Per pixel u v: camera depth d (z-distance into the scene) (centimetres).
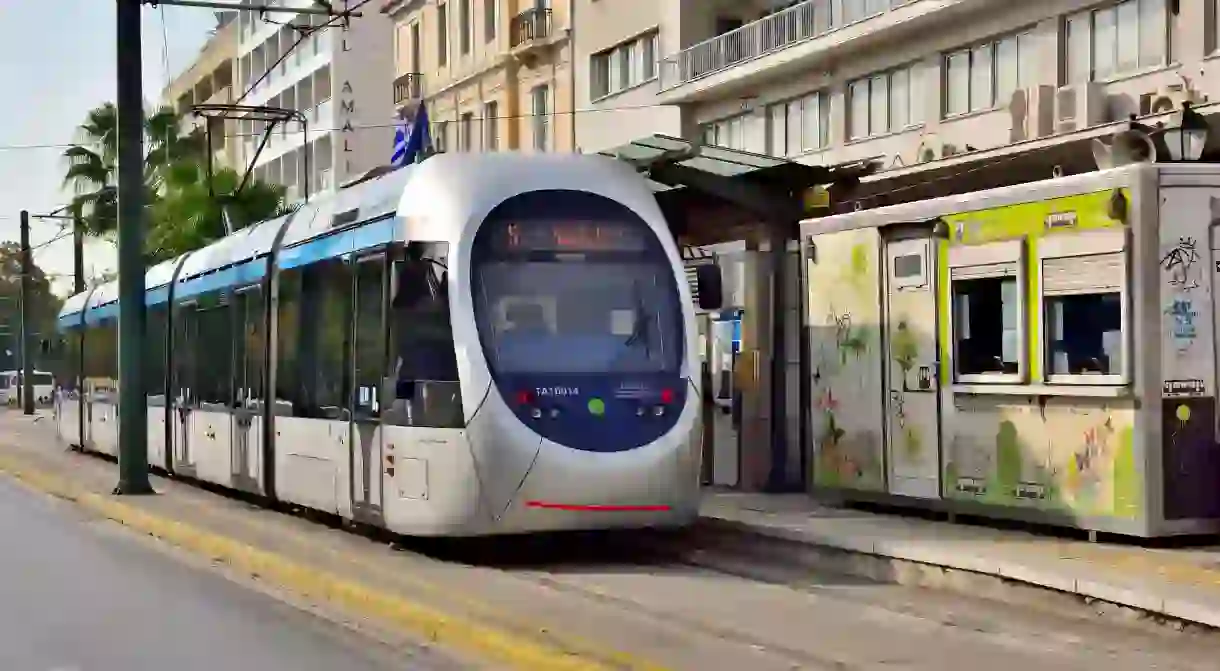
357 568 1328
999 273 1393
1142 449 1255
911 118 3141
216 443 2105
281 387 1802
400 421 1415
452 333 1355
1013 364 1384
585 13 4172
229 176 4634
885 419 1562
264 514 1886
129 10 2123
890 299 1549
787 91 3503
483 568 1377
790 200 1845
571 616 1076
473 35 4738
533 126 4428
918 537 1359
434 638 1034
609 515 1327
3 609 1200
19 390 9031
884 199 2181
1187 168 1268
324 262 1650
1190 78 2459
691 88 3719
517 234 1384
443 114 4962
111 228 6294
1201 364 1273
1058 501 1337
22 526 1905
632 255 1413
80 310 3331
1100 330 1294
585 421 1334
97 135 6331
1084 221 1304
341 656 980
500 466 1317
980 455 1427
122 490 2156
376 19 6588
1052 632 1015
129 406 2164
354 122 6556
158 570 1455
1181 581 1078
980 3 2848
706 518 1555
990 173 1914
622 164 1489
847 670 869
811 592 1220
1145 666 895
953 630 1025
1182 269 1267
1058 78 2744
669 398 1370
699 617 1080
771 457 1878
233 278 2044
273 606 1212
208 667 947
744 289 1911
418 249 1398
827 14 3300
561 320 1373
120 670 941
